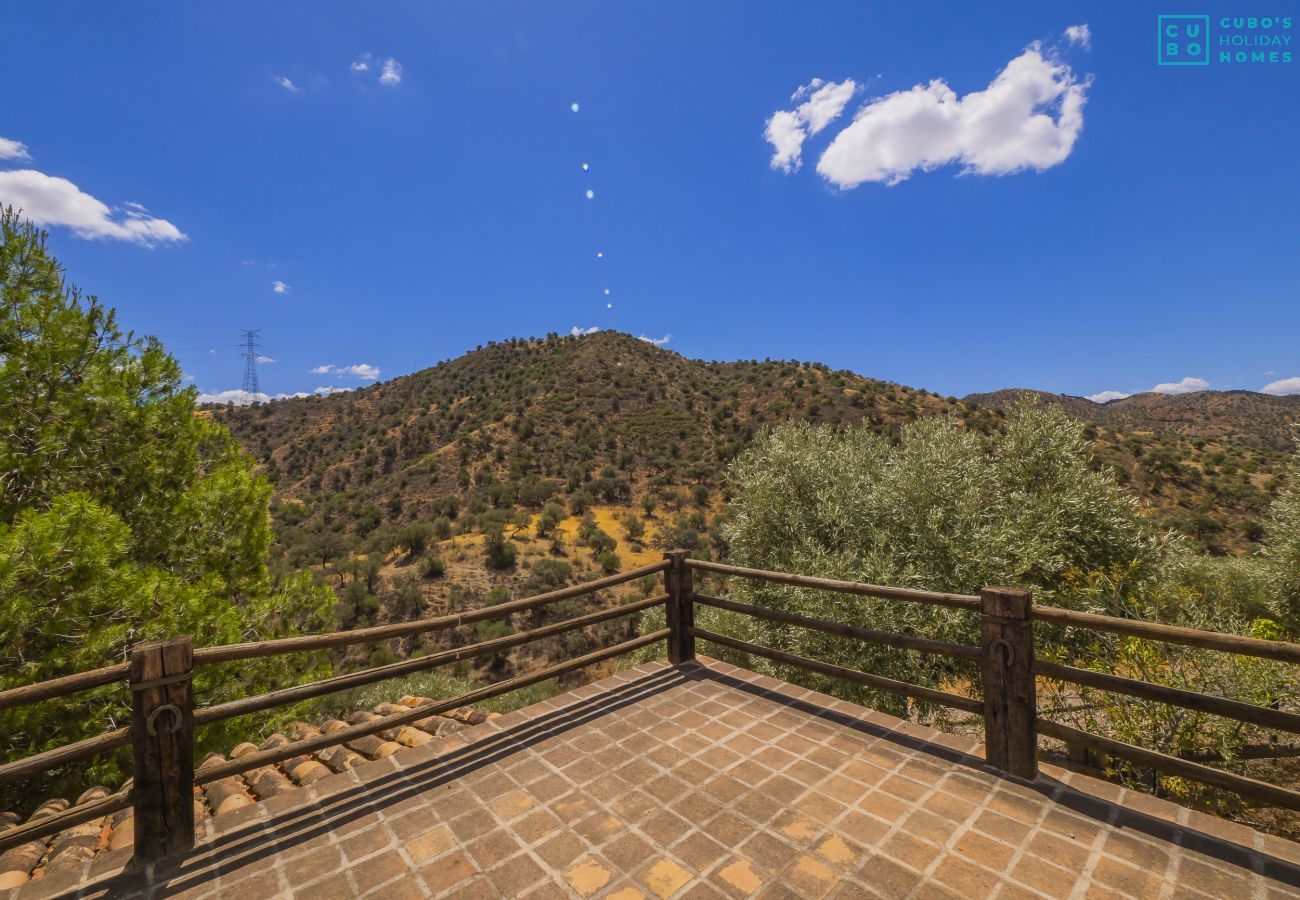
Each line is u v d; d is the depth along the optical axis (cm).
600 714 378
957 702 315
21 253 644
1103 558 982
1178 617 779
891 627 889
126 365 718
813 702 390
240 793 318
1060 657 832
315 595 853
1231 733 641
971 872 221
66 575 516
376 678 310
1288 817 634
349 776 309
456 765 318
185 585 652
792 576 389
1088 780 283
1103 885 212
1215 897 205
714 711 380
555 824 262
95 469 675
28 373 631
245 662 704
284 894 221
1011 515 999
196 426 779
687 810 269
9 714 495
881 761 310
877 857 232
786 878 221
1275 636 677
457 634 3825
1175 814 252
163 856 243
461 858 239
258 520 824
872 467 1184
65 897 222
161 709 242
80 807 232
